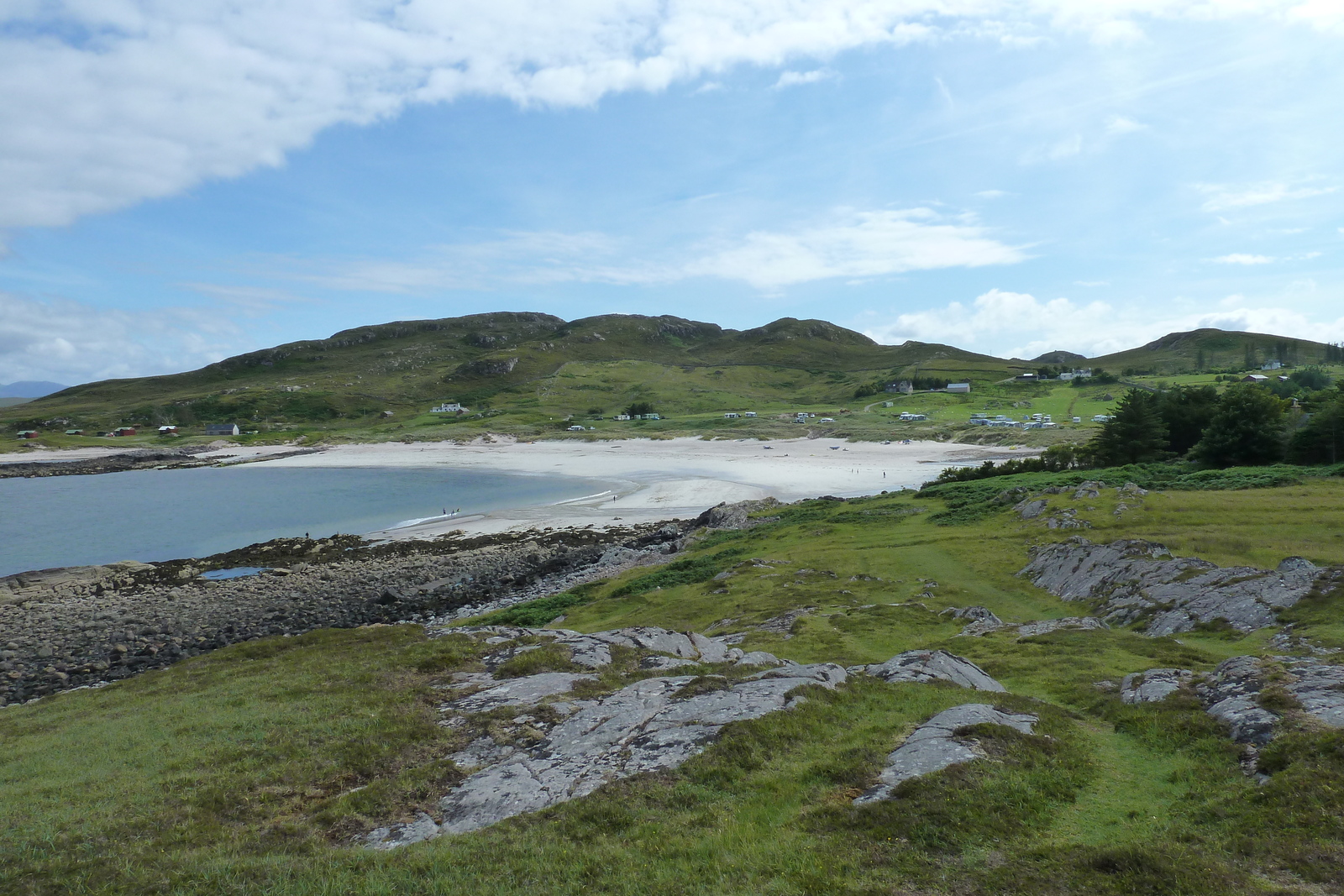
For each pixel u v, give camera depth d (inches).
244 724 832.9
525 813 574.6
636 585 2313.0
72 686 1915.6
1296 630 1010.7
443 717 829.2
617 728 727.7
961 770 566.9
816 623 1460.4
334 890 465.4
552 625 2001.7
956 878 433.4
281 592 2770.7
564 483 5876.0
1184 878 406.6
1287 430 3277.6
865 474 5876.0
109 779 692.1
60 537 3978.8
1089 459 3912.4
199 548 3703.3
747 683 844.0
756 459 6983.3
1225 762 575.5
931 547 2203.5
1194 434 4018.2
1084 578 1596.9
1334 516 1766.7
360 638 1291.8
